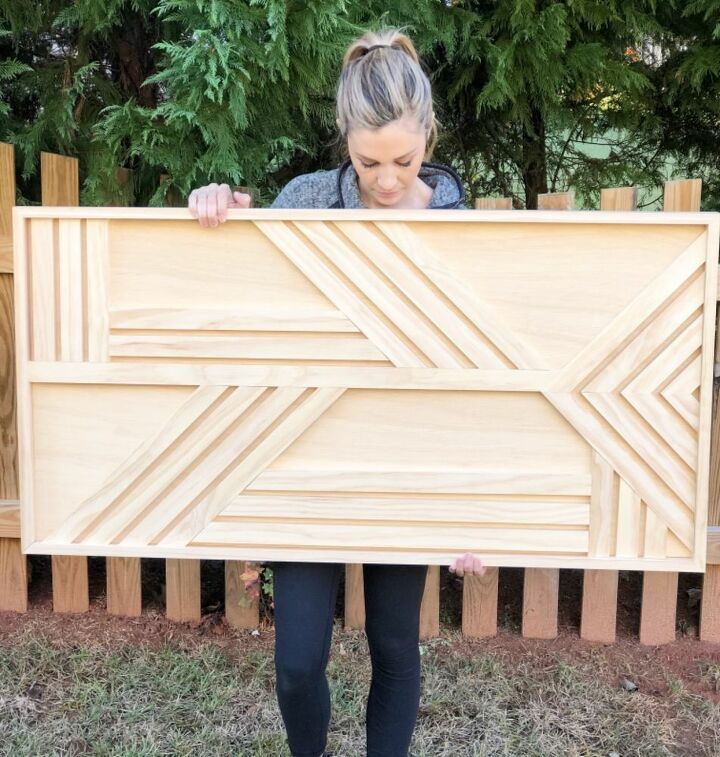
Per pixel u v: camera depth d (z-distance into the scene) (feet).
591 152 11.19
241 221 4.59
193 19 7.64
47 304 4.72
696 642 8.25
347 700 7.18
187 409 4.76
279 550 4.82
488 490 4.76
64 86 8.80
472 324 4.63
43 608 8.71
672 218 4.44
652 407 4.65
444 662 7.87
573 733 6.75
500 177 11.03
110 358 4.74
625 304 4.58
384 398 4.72
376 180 4.71
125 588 8.54
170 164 8.09
